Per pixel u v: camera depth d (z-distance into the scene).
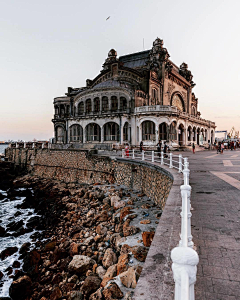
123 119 38.97
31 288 9.97
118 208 16.80
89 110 43.34
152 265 3.89
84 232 14.59
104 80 50.12
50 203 23.09
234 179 12.18
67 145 37.94
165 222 5.66
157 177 17.16
